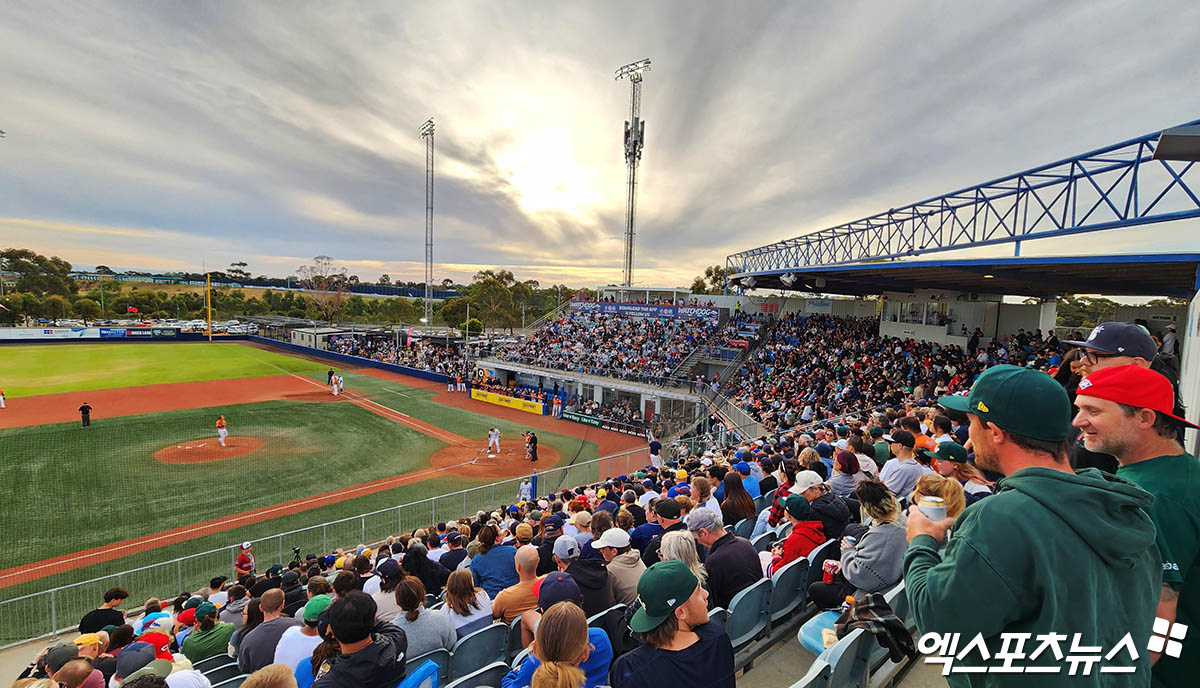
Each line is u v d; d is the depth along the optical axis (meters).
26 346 60.19
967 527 1.87
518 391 38.16
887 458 8.74
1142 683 1.71
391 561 6.19
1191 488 2.20
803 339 33.47
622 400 36.12
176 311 104.06
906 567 2.28
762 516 7.94
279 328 75.00
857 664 3.63
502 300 86.19
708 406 29.38
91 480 20.27
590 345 43.31
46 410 31.55
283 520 17.42
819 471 7.52
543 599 4.39
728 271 43.97
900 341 27.80
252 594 8.50
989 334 27.55
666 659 2.82
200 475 21.25
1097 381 2.42
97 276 128.62
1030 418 1.90
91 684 4.36
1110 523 1.65
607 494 12.72
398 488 20.84
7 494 18.66
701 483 7.04
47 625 11.54
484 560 6.93
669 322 42.97
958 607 1.76
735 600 4.48
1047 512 1.70
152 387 39.72
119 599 8.09
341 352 59.03
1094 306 35.16
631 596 5.45
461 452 26.17
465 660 5.12
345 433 28.56
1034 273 19.56
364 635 3.72
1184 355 6.82
